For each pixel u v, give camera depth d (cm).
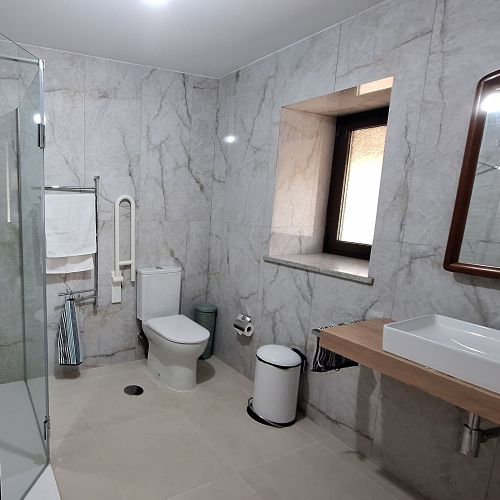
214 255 314
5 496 144
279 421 218
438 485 162
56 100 245
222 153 299
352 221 262
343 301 202
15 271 181
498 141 139
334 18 192
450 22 150
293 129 248
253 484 171
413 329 147
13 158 181
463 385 115
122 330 290
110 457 183
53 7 186
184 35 217
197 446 196
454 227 149
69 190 256
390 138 175
